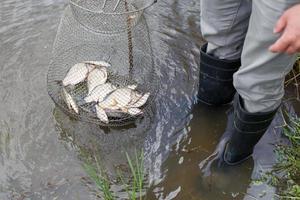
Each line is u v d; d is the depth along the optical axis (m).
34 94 1.83
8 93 1.83
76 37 1.92
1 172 1.57
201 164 1.64
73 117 1.74
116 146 1.68
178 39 2.10
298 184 1.57
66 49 1.93
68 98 1.74
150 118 1.77
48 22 2.14
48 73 1.88
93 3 1.89
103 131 1.72
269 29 1.15
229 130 1.75
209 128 1.75
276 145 1.69
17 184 1.53
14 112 1.76
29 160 1.61
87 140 1.69
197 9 2.25
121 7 1.84
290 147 1.68
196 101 1.84
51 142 1.67
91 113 1.72
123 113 1.72
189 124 1.76
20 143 1.66
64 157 1.63
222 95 1.75
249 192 1.56
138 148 1.68
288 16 1.01
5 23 2.12
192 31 2.14
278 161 1.64
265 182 1.59
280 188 1.56
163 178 1.59
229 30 1.49
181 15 2.21
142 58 1.94
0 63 1.94
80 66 1.84
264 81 1.30
